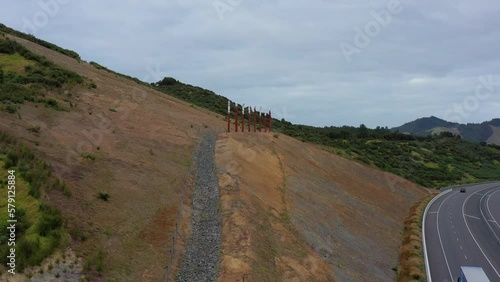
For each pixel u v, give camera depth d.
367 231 41.22
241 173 36.38
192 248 21.98
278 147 55.69
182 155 38.72
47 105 37.12
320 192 45.34
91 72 63.34
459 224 54.12
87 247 17.81
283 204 35.09
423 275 33.22
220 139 48.50
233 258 21.05
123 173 28.14
